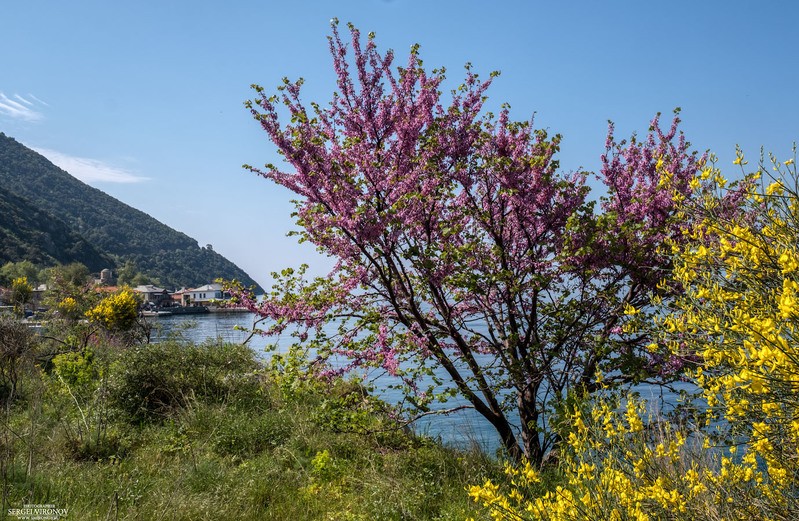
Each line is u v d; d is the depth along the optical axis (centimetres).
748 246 288
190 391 932
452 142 679
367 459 694
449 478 631
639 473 311
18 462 624
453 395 658
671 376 577
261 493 604
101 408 820
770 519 274
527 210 672
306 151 610
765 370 231
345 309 688
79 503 550
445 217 712
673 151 708
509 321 679
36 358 1201
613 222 620
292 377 704
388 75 694
